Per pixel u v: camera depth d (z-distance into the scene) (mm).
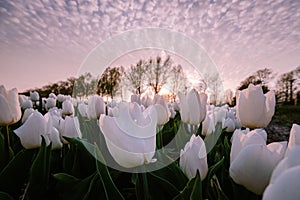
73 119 1663
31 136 1406
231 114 3875
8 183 1240
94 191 1174
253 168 745
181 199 964
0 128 2285
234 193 1041
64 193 1199
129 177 1585
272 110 1438
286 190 418
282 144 789
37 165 1199
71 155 1558
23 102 4965
